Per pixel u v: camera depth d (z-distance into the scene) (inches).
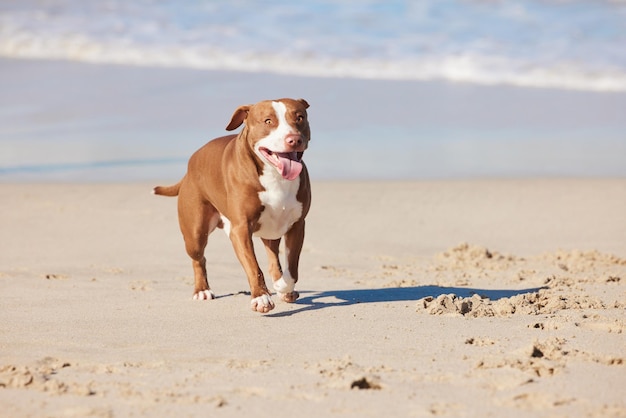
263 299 287.1
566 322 273.4
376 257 403.2
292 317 289.1
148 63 854.5
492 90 810.8
